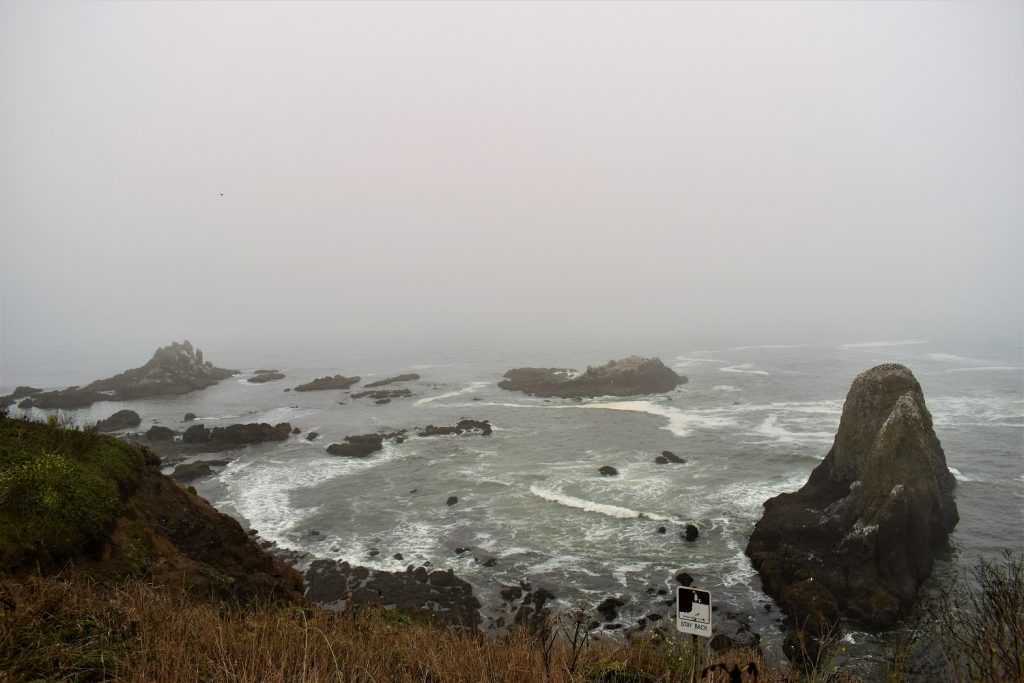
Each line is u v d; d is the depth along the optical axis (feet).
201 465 129.80
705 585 69.51
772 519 79.56
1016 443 123.65
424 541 86.02
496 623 62.59
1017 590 22.07
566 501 98.89
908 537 66.64
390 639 29.86
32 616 22.77
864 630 58.03
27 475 40.81
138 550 45.50
